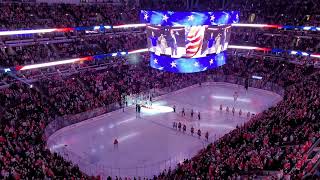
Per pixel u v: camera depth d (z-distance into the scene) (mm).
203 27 42062
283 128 30156
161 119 45281
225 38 45656
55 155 30734
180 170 27109
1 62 45531
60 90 46156
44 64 48594
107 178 28688
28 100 41406
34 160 27516
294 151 24922
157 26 43469
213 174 24047
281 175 22156
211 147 30797
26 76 47125
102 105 46406
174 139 38969
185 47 42688
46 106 41750
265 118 35438
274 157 25016
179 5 44281
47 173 25672
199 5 42594
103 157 34438
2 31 45719
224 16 43500
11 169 24766
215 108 49781
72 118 42000
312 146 26094
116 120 45031
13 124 35125
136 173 31406
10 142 30719
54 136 38812
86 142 37938
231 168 24875
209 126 42656
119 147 36750
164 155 34906
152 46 45625
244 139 30016
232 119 45125
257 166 24312
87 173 31031
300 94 43062
